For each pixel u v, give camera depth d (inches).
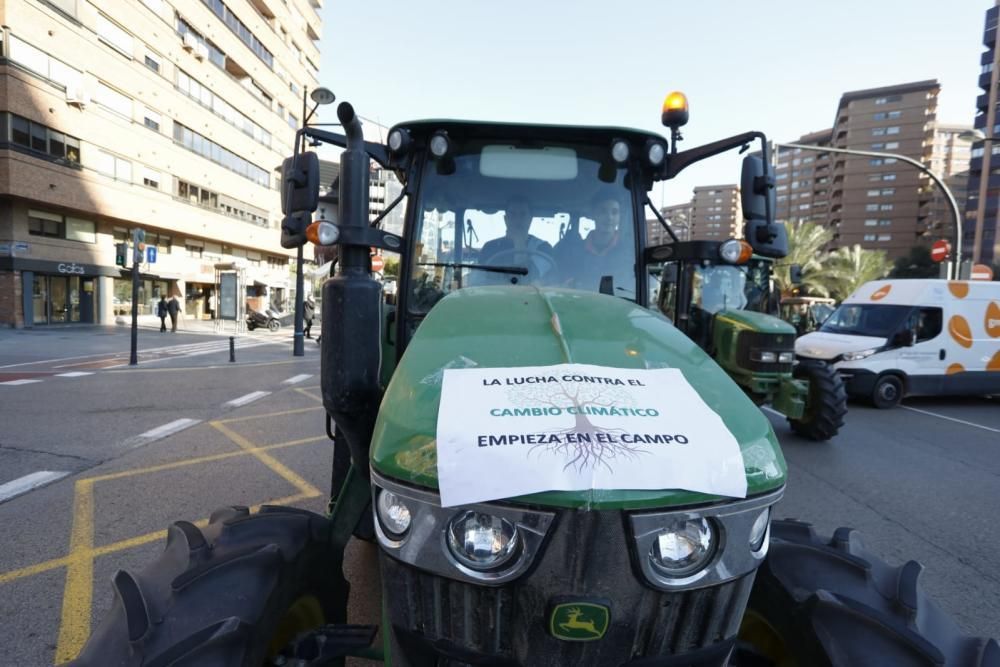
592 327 69.7
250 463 240.4
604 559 47.1
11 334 821.9
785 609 66.6
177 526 72.8
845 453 283.9
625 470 47.8
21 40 855.7
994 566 162.9
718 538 50.1
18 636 117.0
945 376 419.8
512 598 48.8
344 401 68.8
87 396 376.2
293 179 95.3
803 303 1168.2
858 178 3508.9
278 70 1674.5
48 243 967.6
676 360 64.4
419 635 52.0
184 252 1334.9
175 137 1218.6
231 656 56.1
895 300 436.5
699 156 107.9
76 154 965.8
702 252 101.0
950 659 57.8
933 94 3321.9
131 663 54.6
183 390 410.0
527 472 47.3
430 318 73.1
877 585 66.0
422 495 49.2
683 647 51.7
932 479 243.1
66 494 198.5
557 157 111.2
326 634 68.9
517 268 108.3
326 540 75.6
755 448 53.2
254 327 1121.4
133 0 1069.1
